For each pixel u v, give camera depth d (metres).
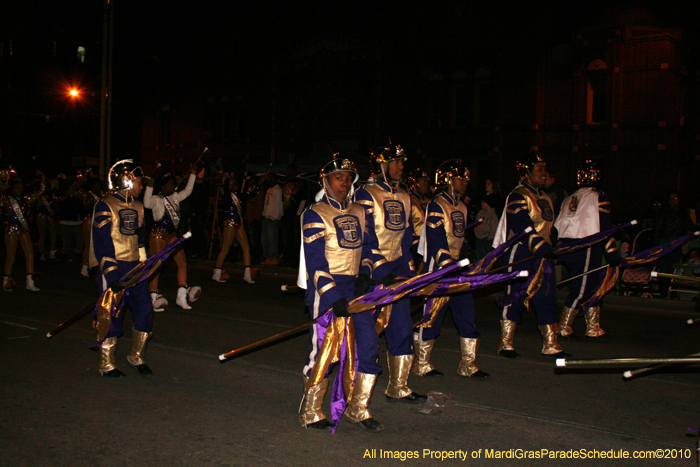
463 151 23.12
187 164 30.86
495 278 4.66
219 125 29.92
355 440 4.46
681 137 21.80
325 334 4.46
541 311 6.95
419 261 8.23
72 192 17.02
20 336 7.65
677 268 10.76
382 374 6.25
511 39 21.95
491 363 6.68
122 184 6.11
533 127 21.59
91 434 4.49
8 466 3.93
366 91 25.22
